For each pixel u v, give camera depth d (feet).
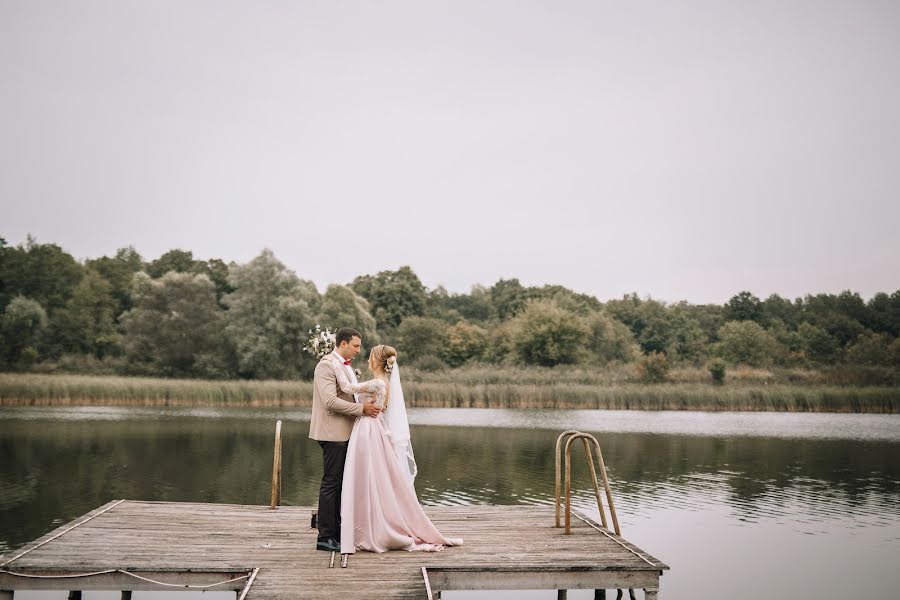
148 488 50.93
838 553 37.86
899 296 246.68
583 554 22.29
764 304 266.57
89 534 23.95
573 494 51.96
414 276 270.26
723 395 132.77
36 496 47.62
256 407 124.47
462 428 96.73
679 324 268.00
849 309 245.65
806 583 32.89
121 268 261.24
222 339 178.70
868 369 158.40
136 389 121.80
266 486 52.19
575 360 199.21
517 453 72.28
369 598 18.28
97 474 56.34
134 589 20.15
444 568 20.70
